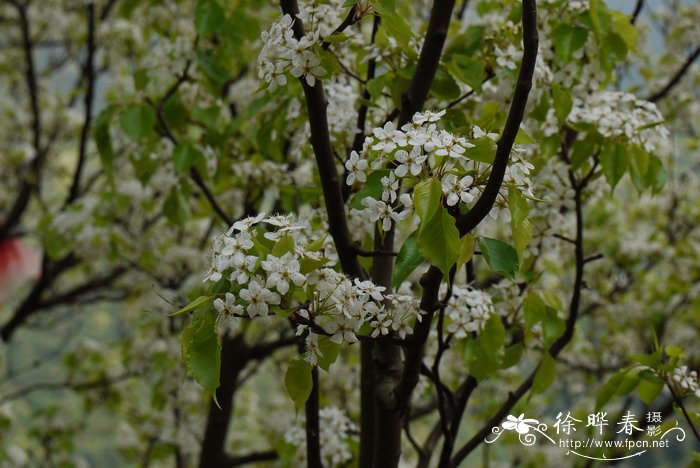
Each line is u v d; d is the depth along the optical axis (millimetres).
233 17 6727
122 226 10422
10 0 12148
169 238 10133
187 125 6891
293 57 3615
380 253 3887
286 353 11109
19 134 13734
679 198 11828
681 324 10773
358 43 5219
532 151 5496
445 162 3252
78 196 12125
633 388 4727
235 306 3152
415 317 3752
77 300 12273
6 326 12055
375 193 3447
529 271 5297
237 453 12750
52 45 13883
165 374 9891
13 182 14336
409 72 4676
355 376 9086
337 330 3283
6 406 13062
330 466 6957
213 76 6430
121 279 12445
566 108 4953
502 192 3406
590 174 5172
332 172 3887
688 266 10859
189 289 9703
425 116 3447
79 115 13766
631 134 5094
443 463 4676
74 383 11570
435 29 4316
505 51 5070
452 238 3137
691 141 11898
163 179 7195
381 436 4230
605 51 5500
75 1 11156
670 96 10070
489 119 4469
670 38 10219
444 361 7637
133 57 10898
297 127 6188
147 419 10906
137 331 11133
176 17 8016
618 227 11617
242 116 6191
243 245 3266
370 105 4871
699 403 9688
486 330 4578
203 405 11039
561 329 4898
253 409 13125
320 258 3287
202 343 3205
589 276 10984
